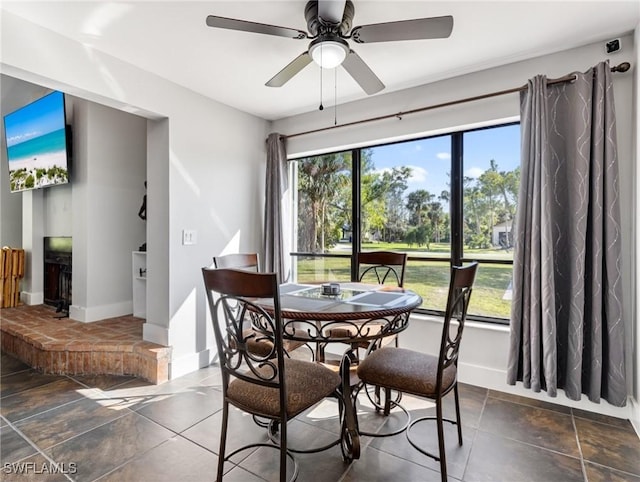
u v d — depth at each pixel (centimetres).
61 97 347
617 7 188
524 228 232
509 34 213
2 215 492
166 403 236
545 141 223
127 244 387
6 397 244
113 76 240
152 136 287
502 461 177
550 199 223
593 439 194
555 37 216
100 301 364
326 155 356
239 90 295
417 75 269
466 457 180
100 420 214
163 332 280
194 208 297
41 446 188
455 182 287
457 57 241
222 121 323
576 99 216
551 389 221
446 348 160
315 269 363
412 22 161
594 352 211
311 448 188
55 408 229
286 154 361
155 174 286
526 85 234
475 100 261
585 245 214
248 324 333
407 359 186
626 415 212
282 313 163
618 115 214
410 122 292
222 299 151
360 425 210
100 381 270
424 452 177
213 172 314
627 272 212
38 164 388
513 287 236
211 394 250
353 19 195
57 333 314
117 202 379
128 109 259
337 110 329
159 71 261
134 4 186
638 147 200
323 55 177
